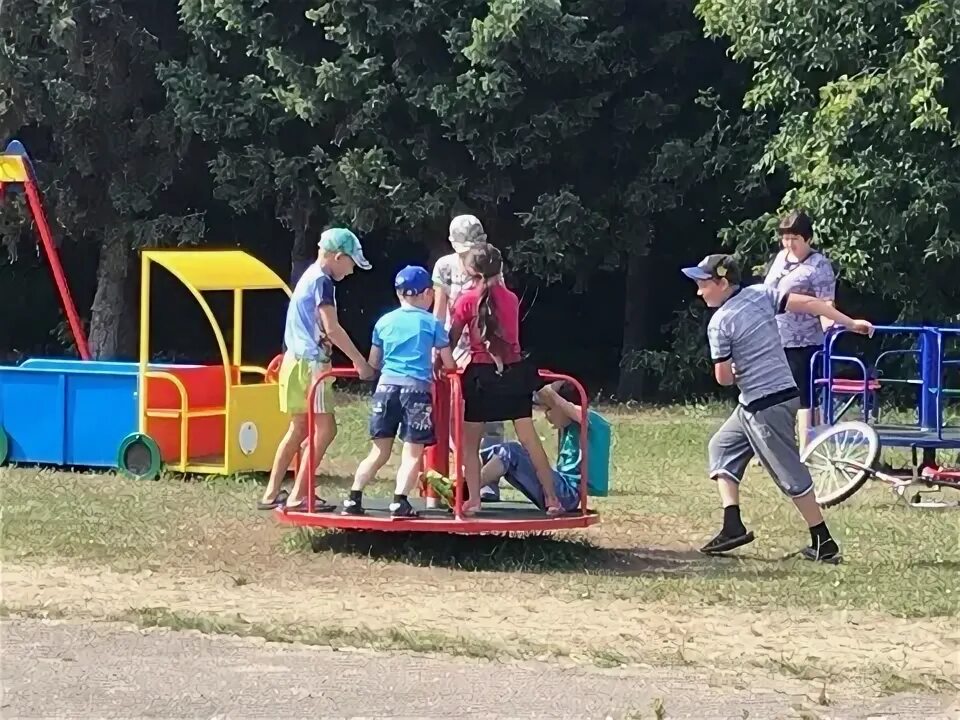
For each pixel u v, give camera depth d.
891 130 19.59
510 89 21.97
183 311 28.17
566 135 22.55
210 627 7.47
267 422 13.33
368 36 22.30
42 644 7.16
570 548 10.03
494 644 7.25
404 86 22.50
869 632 7.84
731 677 6.82
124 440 13.07
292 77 22.73
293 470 13.46
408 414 9.33
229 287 13.15
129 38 23.23
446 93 22.05
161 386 13.15
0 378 13.63
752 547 10.38
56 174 24.09
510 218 24.06
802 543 10.52
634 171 23.97
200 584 8.72
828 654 7.30
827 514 11.82
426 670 6.82
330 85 22.27
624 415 21.06
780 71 20.55
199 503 11.56
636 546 10.38
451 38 22.12
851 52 19.88
